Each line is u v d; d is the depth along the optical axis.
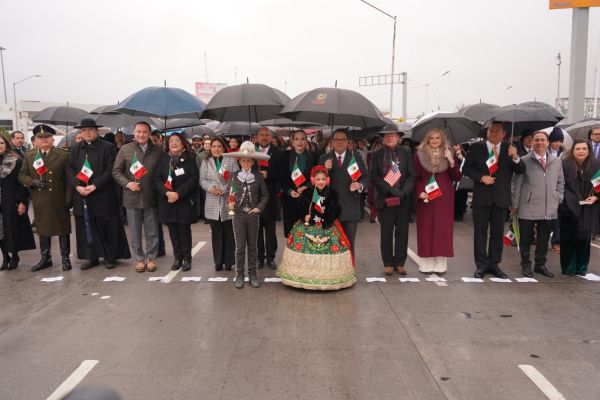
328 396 3.45
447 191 6.31
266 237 6.88
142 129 6.52
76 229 6.82
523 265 6.43
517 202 6.45
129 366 3.91
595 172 6.07
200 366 3.91
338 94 6.13
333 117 7.07
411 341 4.37
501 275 6.31
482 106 9.52
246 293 5.75
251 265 5.99
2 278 6.45
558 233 7.66
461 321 4.85
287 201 6.61
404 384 3.62
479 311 5.12
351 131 10.52
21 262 7.30
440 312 5.09
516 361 3.98
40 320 4.93
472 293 5.72
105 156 6.72
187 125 11.17
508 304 5.34
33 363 3.98
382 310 5.16
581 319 4.90
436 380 3.68
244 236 5.91
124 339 4.44
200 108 7.11
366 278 6.35
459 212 11.16
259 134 6.89
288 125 12.16
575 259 6.39
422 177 6.37
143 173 6.43
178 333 4.57
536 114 6.21
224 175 6.33
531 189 6.25
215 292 5.79
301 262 5.74
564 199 6.22
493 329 4.64
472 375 3.75
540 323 4.79
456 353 4.13
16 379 3.72
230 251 6.66
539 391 3.52
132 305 5.35
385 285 6.04
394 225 6.51
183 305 5.34
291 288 5.93
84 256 6.82
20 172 6.76
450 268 6.84
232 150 8.65
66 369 3.87
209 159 6.58
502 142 6.23
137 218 6.61
